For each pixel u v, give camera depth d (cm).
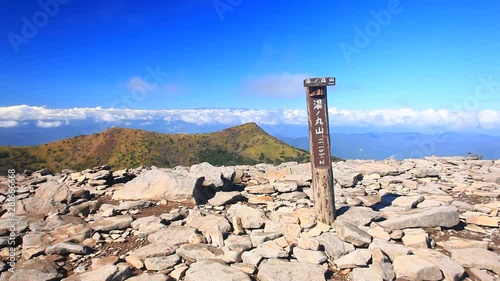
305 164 1686
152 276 714
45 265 778
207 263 740
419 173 1577
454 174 1609
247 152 12488
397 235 868
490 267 725
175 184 1241
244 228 960
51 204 1212
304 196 1258
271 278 683
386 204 1131
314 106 916
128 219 1024
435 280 692
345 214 955
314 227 913
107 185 1532
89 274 716
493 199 1226
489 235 919
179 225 1002
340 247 795
